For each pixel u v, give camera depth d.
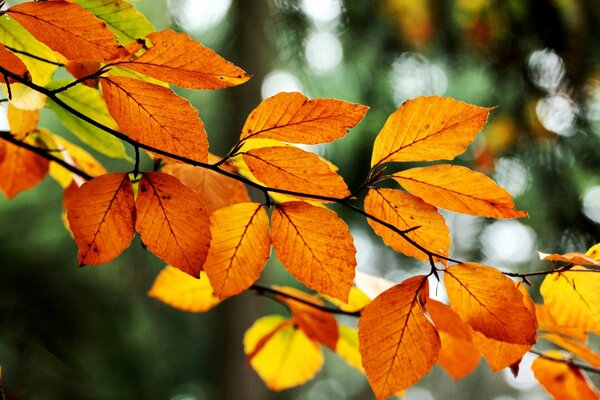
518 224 2.70
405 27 3.12
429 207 0.86
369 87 3.32
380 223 0.85
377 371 0.86
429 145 0.85
